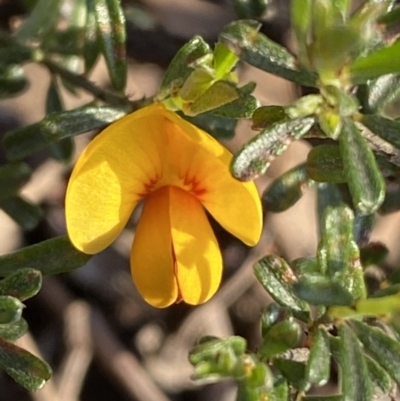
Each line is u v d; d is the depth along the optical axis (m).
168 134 0.06
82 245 0.06
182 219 0.06
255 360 0.06
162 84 0.06
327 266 0.06
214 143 0.06
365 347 0.06
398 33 0.05
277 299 0.06
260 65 0.06
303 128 0.06
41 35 0.08
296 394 0.06
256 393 0.06
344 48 0.05
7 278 0.06
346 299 0.06
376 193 0.05
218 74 0.06
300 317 0.06
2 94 0.08
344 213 0.06
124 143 0.06
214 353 0.06
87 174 0.06
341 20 0.05
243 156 0.05
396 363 0.06
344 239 0.06
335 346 0.06
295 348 0.06
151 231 0.06
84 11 0.08
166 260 0.06
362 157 0.05
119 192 0.06
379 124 0.06
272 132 0.05
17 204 0.08
